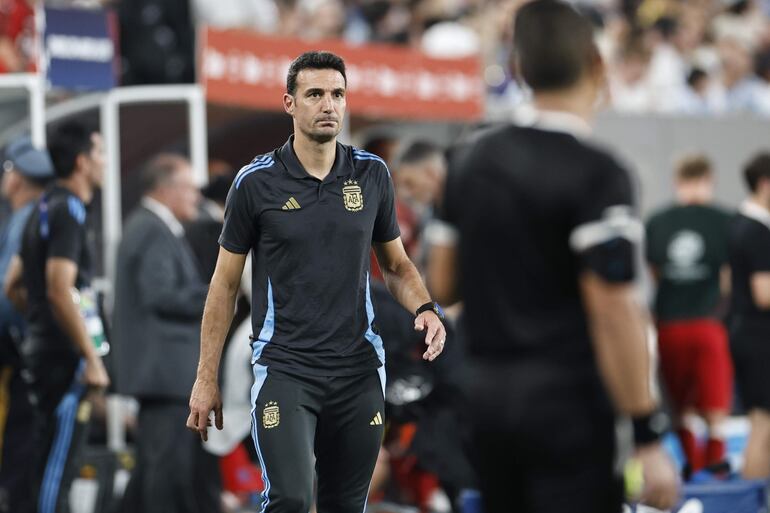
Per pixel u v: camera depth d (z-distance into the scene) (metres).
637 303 12.41
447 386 25.00
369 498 27.47
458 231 13.36
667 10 56.03
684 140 40.34
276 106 32.88
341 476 18.61
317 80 17.94
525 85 13.34
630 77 48.69
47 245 23.22
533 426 12.70
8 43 31.69
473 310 13.20
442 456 25.17
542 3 13.25
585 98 13.22
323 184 18.11
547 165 12.76
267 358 18.12
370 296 18.50
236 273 18.31
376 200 18.48
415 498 28.36
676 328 34.91
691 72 49.94
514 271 12.90
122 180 31.81
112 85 30.55
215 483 26.66
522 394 12.75
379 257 19.11
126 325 25.95
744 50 55.84
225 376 25.97
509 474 13.15
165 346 25.70
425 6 48.47
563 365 12.78
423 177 28.66
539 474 12.89
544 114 13.09
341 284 18.12
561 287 12.82
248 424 25.75
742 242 29.88
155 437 25.73
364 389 18.38
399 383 25.06
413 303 18.56
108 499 27.23
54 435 23.59
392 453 25.78
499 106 37.38
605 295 12.35
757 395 29.69
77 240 23.22
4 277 25.28
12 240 25.52
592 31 13.20
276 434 17.81
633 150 39.75
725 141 40.97
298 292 18.02
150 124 32.03
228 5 40.31
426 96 34.97
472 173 13.19
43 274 23.48
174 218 26.61
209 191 27.50
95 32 30.23
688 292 35.03
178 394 25.69
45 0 36.72
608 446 12.80
